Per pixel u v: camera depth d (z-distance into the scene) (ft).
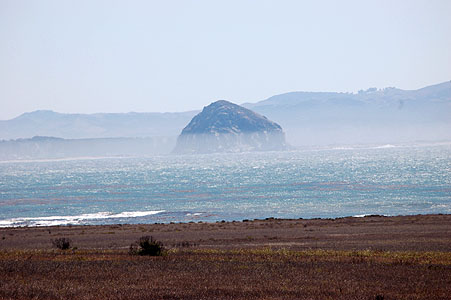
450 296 119.85
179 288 130.82
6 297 117.70
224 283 138.92
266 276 150.82
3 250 254.06
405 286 133.08
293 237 313.73
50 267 171.42
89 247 285.64
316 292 124.88
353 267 169.78
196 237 329.31
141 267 172.04
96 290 128.36
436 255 205.67
